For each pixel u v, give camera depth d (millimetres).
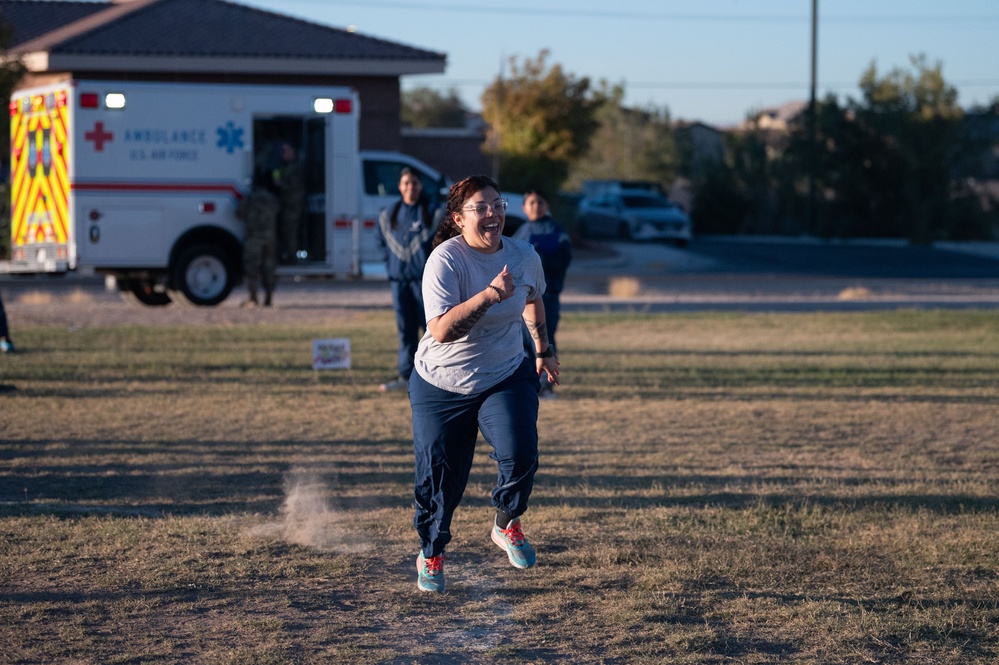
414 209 10844
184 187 18688
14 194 19906
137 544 6004
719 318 18672
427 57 32719
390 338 15469
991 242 46688
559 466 8078
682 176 59969
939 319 18484
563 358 13883
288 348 14438
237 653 4512
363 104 33000
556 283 10609
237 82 32094
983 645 4688
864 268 33750
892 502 6977
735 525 6402
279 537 6195
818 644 4676
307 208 20062
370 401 10797
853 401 10992
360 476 7723
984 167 48406
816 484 7480
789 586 5410
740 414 10281
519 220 25969
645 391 11523
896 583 5457
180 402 10602
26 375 11828
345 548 6027
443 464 5215
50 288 24266
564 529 6363
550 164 43281
